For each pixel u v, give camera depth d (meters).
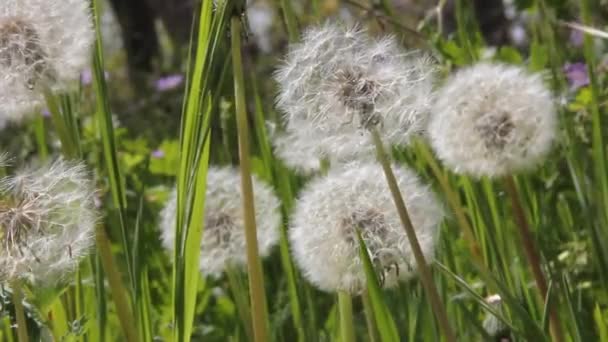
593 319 0.53
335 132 0.41
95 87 0.46
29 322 0.44
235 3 0.38
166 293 0.67
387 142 0.41
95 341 0.49
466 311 0.48
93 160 0.78
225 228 0.51
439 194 0.56
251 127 0.68
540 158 0.45
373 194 0.43
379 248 0.42
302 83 0.41
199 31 0.40
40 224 0.39
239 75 0.39
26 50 0.42
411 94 0.40
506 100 0.45
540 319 0.48
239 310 0.51
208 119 0.40
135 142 0.93
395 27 0.60
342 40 0.41
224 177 0.52
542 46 0.64
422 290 0.48
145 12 2.20
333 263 0.43
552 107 0.45
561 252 0.60
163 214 0.53
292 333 0.59
